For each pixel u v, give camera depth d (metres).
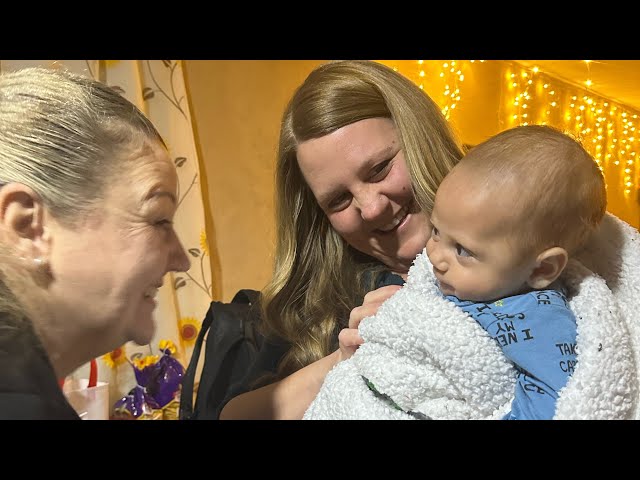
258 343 1.21
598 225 0.86
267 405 1.02
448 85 3.06
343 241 1.17
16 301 0.58
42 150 0.64
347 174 1.01
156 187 0.69
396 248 1.08
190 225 2.45
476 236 0.82
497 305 0.82
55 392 0.51
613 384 0.73
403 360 0.85
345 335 0.96
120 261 0.66
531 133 0.86
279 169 1.15
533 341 0.77
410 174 1.02
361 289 1.15
